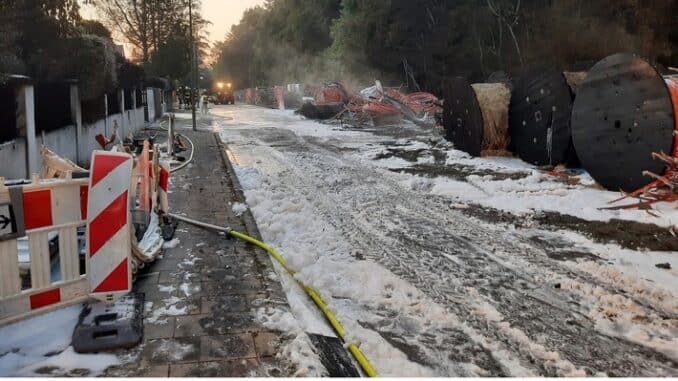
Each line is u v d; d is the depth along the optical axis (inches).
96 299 170.9
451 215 325.4
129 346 151.4
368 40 1558.8
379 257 246.4
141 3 1753.2
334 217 320.2
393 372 147.9
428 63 1430.9
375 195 384.5
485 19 1296.8
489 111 549.6
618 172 368.8
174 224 281.0
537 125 493.7
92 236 165.6
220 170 486.3
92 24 687.7
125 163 169.0
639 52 884.0
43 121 389.7
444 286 211.3
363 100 1152.2
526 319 181.9
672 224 289.3
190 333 160.6
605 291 204.4
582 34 994.7
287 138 818.8
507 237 277.9
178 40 1713.8
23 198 152.8
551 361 155.0
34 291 157.4
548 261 240.1
